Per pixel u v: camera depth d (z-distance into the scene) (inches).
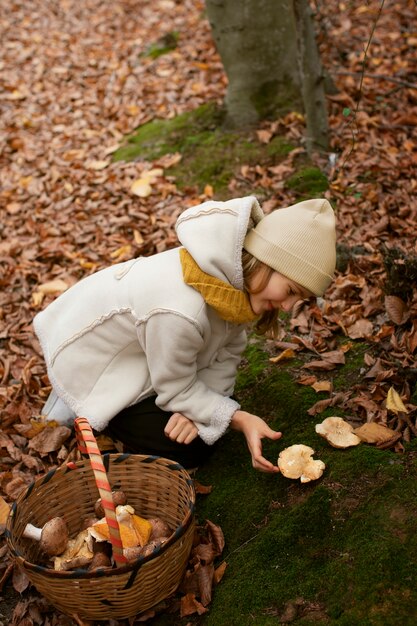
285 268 78.5
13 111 222.8
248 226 82.8
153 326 84.1
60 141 199.5
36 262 148.5
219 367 94.8
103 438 101.8
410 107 172.9
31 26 294.7
